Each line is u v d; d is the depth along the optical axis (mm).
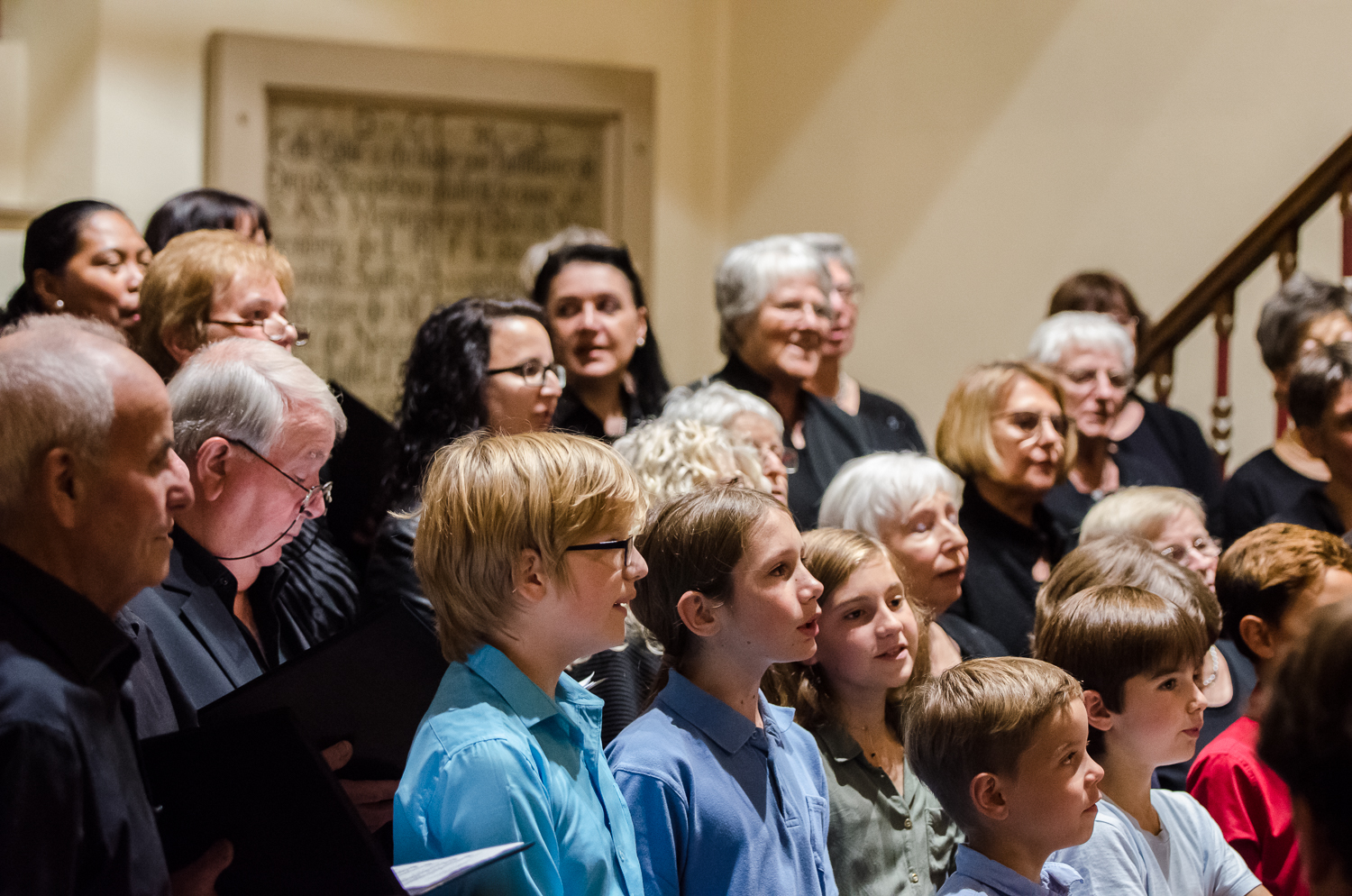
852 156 7188
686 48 7883
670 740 2111
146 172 6668
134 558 1478
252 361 2295
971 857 2141
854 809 2410
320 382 2359
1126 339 4293
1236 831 2582
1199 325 5098
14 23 6582
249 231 4004
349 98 7105
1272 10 5336
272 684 1804
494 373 3232
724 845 2049
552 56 7516
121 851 1388
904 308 6953
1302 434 3871
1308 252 5293
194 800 1581
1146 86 5805
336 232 7137
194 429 2229
